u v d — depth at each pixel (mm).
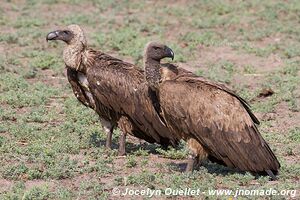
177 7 47750
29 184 21453
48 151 24078
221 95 21578
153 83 22234
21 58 37281
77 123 27922
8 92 31766
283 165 22922
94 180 21750
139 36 41750
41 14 45844
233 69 36062
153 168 23062
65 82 33906
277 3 47531
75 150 24500
